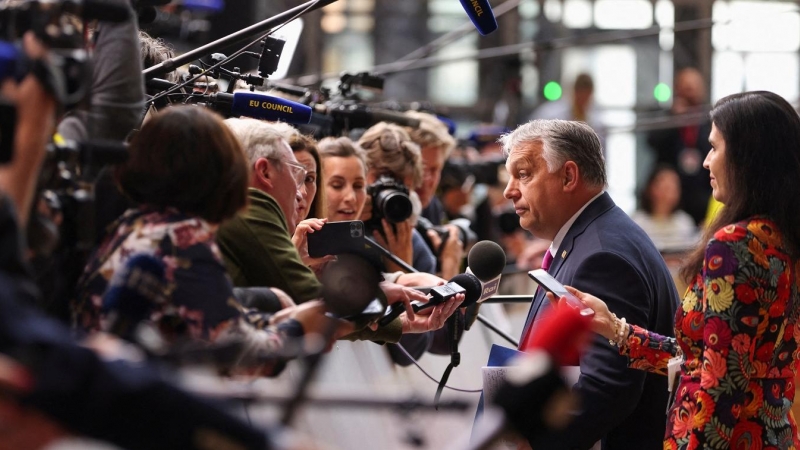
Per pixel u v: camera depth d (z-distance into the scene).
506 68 13.41
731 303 4.48
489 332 7.44
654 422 5.17
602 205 5.25
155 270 3.49
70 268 3.66
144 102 4.18
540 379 2.41
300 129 6.57
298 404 2.67
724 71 16.75
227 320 3.47
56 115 3.21
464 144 9.85
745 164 4.66
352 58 16.31
